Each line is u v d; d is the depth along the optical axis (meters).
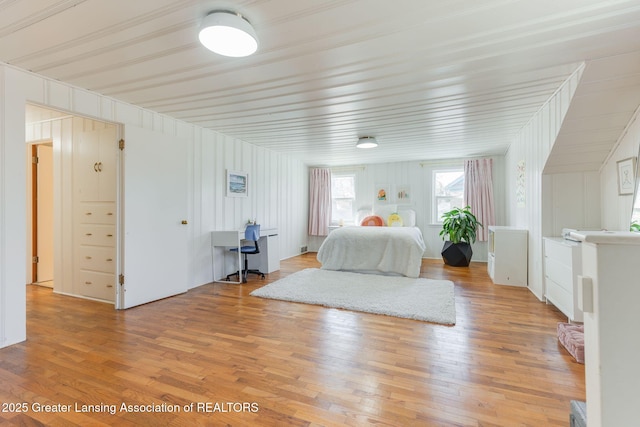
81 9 1.59
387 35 1.83
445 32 1.79
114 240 3.26
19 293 2.28
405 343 2.24
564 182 3.19
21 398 1.59
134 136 3.07
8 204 2.23
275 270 4.88
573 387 1.68
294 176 6.45
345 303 3.13
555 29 1.75
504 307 3.05
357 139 4.56
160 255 3.35
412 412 1.48
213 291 3.71
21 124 2.30
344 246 4.70
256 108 3.19
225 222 4.43
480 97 2.84
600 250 0.74
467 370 1.86
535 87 2.62
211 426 1.39
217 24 1.56
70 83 2.56
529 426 1.38
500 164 5.56
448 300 3.21
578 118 2.54
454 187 6.00
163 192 3.38
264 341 2.29
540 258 3.29
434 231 6.09
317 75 2.38
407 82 2.50
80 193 3.49
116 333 2.44
